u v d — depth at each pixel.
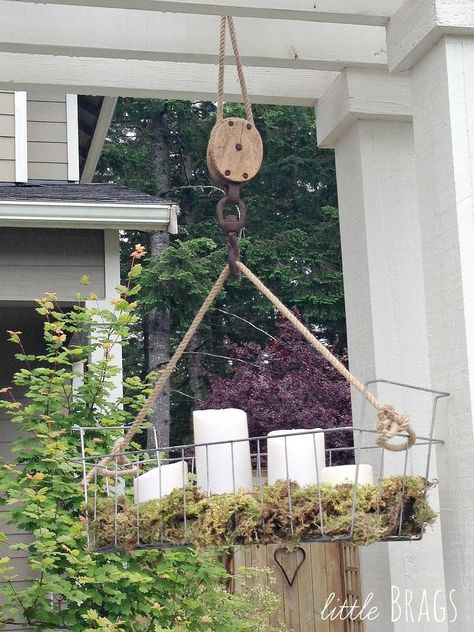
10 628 3.79
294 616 5.40
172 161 12.23
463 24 1.86
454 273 1.82
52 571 3.09
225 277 1.84
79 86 2.54
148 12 2.34
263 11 1.99
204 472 1.76
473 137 1.85
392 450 1.72
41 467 3.13
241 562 5.40
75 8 2.31
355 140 2.41
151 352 10.69
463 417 1.77
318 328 11.31
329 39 2.38
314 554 5.48
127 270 11.61
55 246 4.35
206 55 2.35
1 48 2.29
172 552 2.99
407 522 1.72
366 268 2.33
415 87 2.00
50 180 5.34
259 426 8.98
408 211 2.37
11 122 5.11
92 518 1.89
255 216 11.83
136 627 3.02
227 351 11.30
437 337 1.88
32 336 5.02
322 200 12.09
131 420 3.66
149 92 2.57
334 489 1.67
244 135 1.87
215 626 3.16
